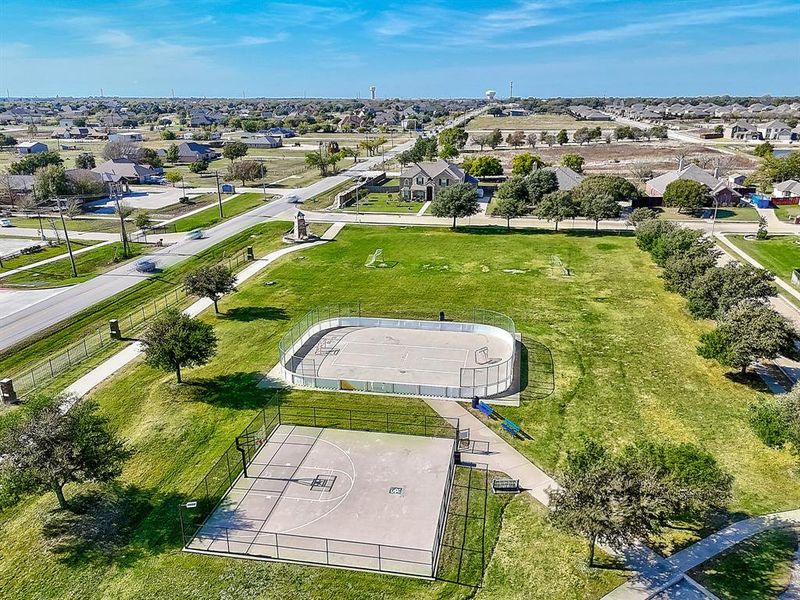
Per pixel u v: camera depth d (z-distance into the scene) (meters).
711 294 42.84
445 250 69.62
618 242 72.00
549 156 151.88
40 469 23.89
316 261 65.62
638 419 33.03
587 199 78.31
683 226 79.62
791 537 23.66
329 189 113.25
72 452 24.38
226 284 49.44
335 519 25.45
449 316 48.91
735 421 32.69
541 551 23.47
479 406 34.03
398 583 22.08
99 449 25.42
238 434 32.06
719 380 37.38
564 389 36.50
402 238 75.62
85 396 36.22
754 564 22.34
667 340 43.50
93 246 72.06
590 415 33.56
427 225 83.19
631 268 61.34
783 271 59.25
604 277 58.56
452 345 43.56
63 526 25.33
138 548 24.09
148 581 22.41
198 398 35.94
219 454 30.34
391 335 45.66
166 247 71.88
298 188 114.88
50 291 55.94
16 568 23.14
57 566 23.19
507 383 36.53
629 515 20.22
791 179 100.25
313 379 37.31
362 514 25.77
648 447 24.73
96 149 175.50
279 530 24.84
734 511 25.34
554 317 48.31
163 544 24.28
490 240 74.12
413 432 32.22
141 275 60.91
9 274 60.97
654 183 98.50
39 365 40.69
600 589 21.45
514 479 27.88
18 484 23.80
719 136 195.12
